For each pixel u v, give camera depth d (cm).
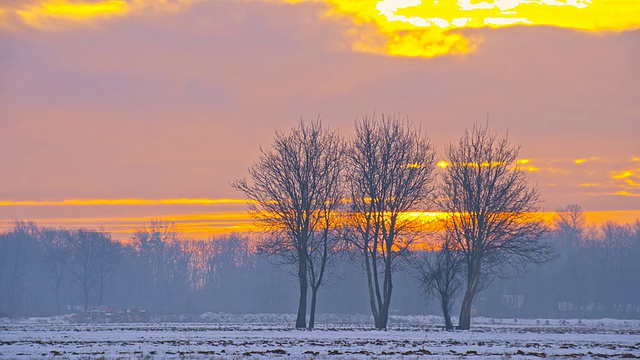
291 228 12375
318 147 12788
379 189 12538
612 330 13425
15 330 11538
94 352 7069
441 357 6844
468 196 12562
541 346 8488
